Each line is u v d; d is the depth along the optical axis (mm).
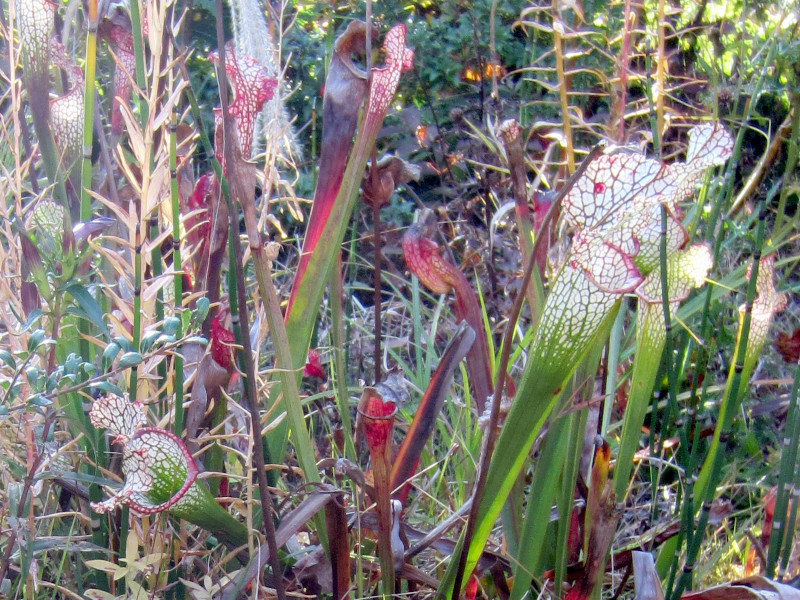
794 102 1812
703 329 1502
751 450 1920
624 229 1245
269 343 2189
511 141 1399
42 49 1426
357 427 1565
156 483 1249
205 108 2752
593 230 1205
